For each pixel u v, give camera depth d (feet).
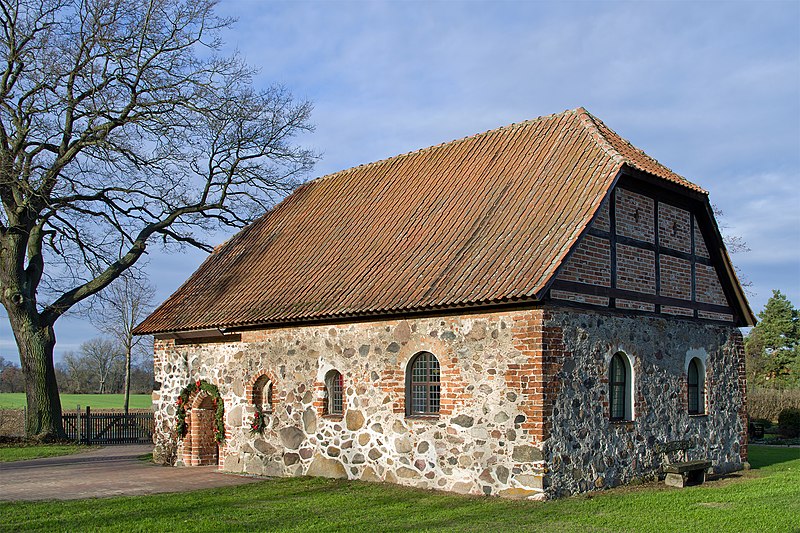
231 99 84.28
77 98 80.18
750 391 135.64
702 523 36.29
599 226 48.70
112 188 85.25
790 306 182.50
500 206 52.85
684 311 56.85
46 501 44.62
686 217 58.29
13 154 79.15
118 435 92.79
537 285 42.34
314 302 54.39
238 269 67.62
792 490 47.19
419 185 62.34
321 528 36.06
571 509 39.65
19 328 85.46
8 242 83.71
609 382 48.29
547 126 58.39
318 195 72.74
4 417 108.58
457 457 45.91
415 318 48.96
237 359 60.59
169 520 38.47
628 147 56.85
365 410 51.29
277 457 56.75
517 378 43.80
